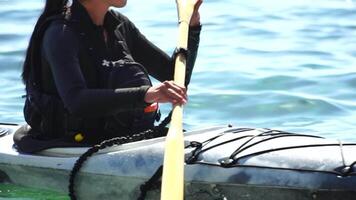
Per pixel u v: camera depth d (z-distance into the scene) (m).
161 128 10.02
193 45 10.92
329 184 8.88
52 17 9.94
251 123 14.30
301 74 16.77
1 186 10.67
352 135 13.55
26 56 10.25
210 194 9.40
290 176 9.05
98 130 10.14
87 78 9.95
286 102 15.20
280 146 9.36
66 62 9.65
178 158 8.51
